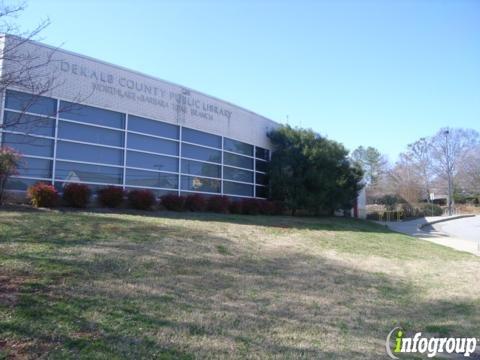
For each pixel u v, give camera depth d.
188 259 9.50
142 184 18.12
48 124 15.30
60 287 6.55
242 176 23.36
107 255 8.70
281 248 12.58
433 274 11.52
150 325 5.68
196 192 20.45
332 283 9.33
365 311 7.57
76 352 4.67
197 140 20.84
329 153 24.75
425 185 74.44
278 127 25.83
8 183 14.04
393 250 15.23
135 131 18.14
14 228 9.81
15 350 4.52
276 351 5.38
